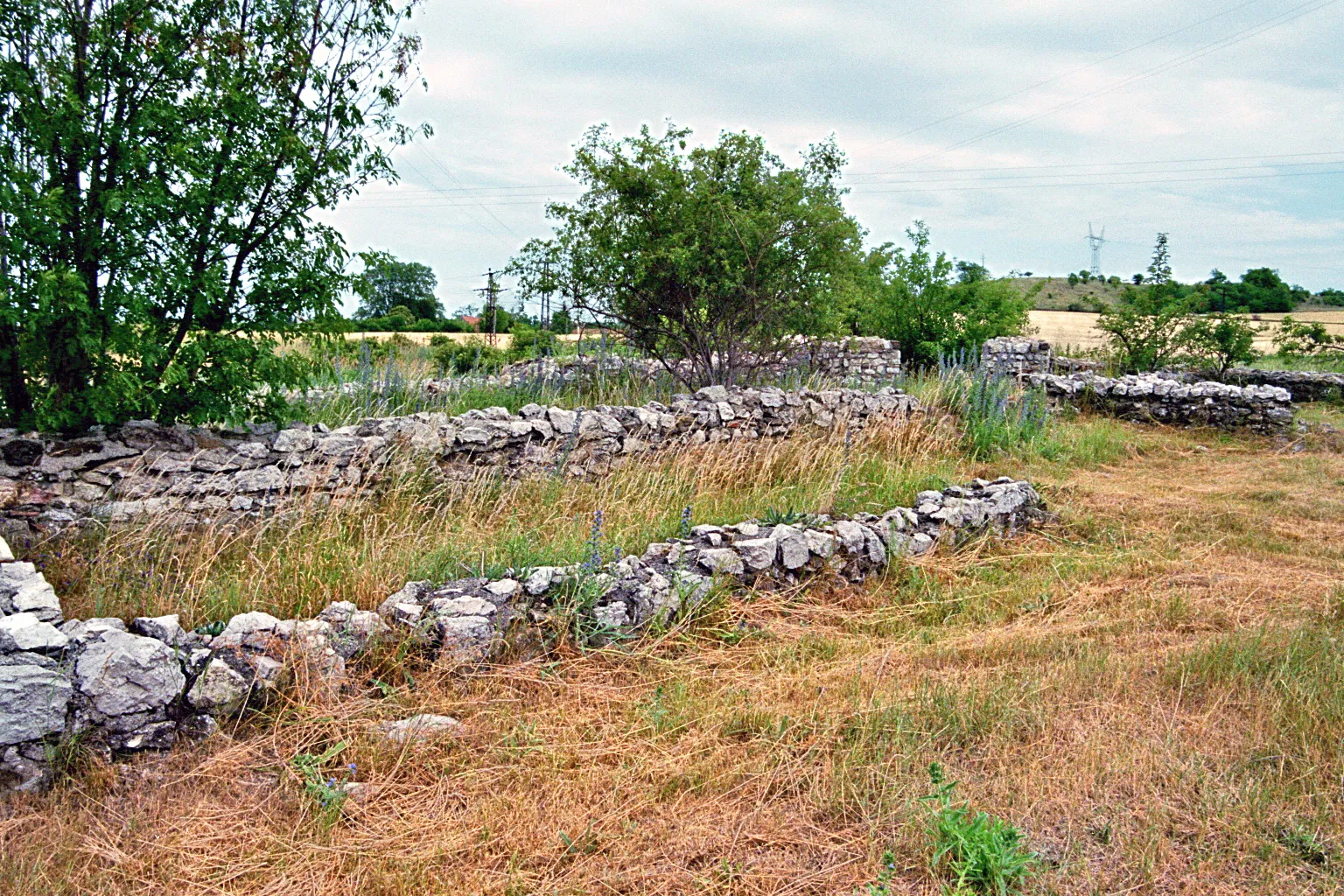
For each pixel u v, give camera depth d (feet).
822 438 34.47
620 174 37.81
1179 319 71.67
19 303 19.43
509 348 66.49
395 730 13.52
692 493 26.99
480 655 15.66
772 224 37.88
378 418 25.90
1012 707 14.73
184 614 15.66
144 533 19.22
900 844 11.34
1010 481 28.60
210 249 21.83
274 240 22.68
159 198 19.99
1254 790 12.37
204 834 11.27
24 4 19.07
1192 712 15.02
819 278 40.75
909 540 23.63
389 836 11.41
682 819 11.93
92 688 12.20
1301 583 22.89
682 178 37.65
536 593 16.90
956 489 27.25
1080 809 12.09
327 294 23.02
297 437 23.40
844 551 21.86
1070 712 14.92
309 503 22.15
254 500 22.22
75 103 18.86
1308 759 13.24
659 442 31.07
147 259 20.66
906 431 37.88
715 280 38.73
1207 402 49.65
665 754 13.52
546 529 23.08
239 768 12.55
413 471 24.62
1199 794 12.41
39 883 10.12
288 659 13.92
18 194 18.52
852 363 63.00
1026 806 12.10
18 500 19.79
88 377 21.13
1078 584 22.68
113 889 10.21
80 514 20.33
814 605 20.31
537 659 16.29
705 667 17.01
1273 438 46.98
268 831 11.39
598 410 30.19
